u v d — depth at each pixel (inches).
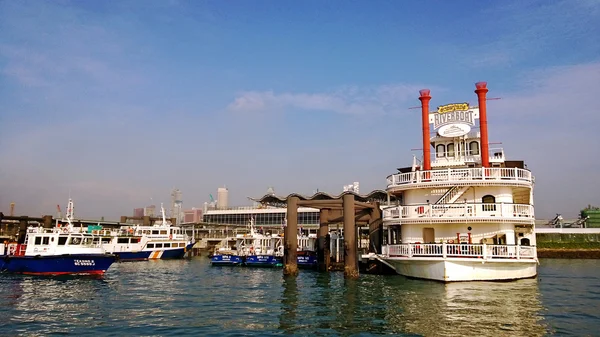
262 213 4539.9
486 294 1170.0
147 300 1212.5
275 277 1819.6
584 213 4173.2
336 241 2244.1
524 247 1339.8
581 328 821.2
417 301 1093.8
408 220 1480.1
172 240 3319.4
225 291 1384.1
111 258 1830.7
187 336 812.0
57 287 1465.3
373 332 824.3
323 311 1026.7
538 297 1131.3
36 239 1893.5
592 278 1633.9
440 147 1749.5
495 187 1465.3
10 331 855.7
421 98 1659.7
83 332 846.5
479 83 1561.3
